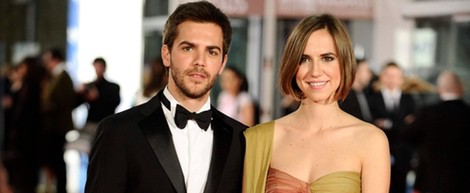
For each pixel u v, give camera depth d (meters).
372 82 10.31
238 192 4.41
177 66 4.24
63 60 12.29
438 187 8.74
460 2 12.15
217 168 4.29
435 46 12.51
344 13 11.10
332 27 4.32
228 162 4.34
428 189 8.83
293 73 4.38
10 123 13.57
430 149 8.77
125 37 13.12
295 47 4.35
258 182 4.43
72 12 14.03
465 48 12.50
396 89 9.86
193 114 4.29
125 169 4.20
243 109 9.69
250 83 11.66
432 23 12.50
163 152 4.21
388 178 4.32
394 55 12.39
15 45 17.88
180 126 4.27
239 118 9.70
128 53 13.02
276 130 4.50
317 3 10.88
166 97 4.35
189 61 4.22
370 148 4.30
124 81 12.95
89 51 13.94
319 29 4.32
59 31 17.11
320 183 4.26
